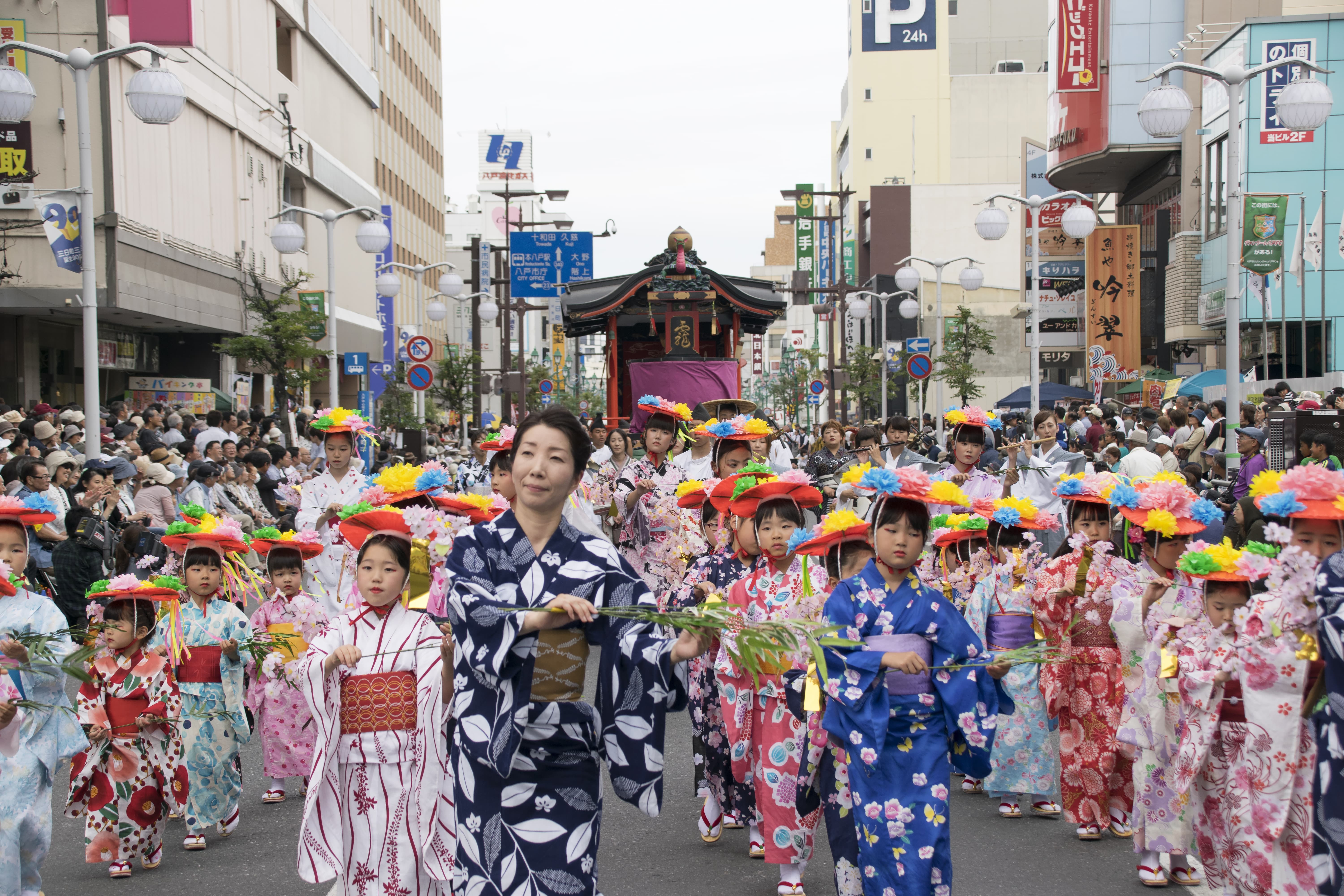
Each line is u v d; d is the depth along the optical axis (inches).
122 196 1004.6
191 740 261.3
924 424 1453.0
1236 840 209.8
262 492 673.6
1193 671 213.6
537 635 150.8
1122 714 243.6
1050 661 199.6
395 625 199.6
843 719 197.9
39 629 223.5
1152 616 238.5
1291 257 1249.4
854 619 202.4
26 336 1071.6
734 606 251.0
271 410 1416.1
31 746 214.4
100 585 247.6
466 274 3348.9
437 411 1840.6
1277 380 1090.1
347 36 1863.9
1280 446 478.9
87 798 246.4
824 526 222.5
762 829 249.3
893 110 3107.8
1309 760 201.0
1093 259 1685.5
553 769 153.3
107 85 979.3
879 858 194.5
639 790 151.1
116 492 487.8
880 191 2699.3
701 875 240.4
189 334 1288.1
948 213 2696.9
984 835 268.2
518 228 1743.4
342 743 195.6
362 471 348.5
